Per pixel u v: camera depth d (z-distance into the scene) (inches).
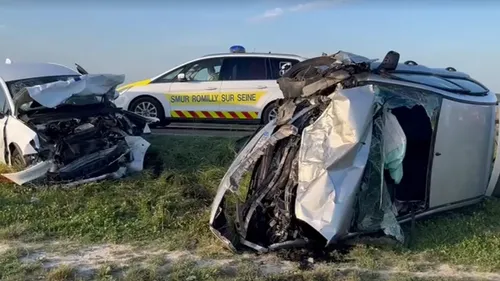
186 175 323.0
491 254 217.5
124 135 340.8
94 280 198.4
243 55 495.8
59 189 302.7
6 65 381.7
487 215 260.7
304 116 234.5
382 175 223.8
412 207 245.8
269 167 234.1
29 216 265.7
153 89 505.7
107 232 247.0
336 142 214.2
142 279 195.6
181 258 216.8
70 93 323.6
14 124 325.4
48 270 206.7
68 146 315.9
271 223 227.6
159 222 254.7
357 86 231.9
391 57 245.4
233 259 216.2
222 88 493.7
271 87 485.1
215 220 232.4
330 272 199.8
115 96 358.6
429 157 241.3
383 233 231.0
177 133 474.9
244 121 495.2
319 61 263.9
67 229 249.6
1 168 325.4
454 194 251.9
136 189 305.9
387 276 199.6
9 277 198.7
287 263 212.4
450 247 224.2
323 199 206.8
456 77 273.9
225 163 351.6
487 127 256.4
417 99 236.2
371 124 220.1
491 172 269.1
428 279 196.2
